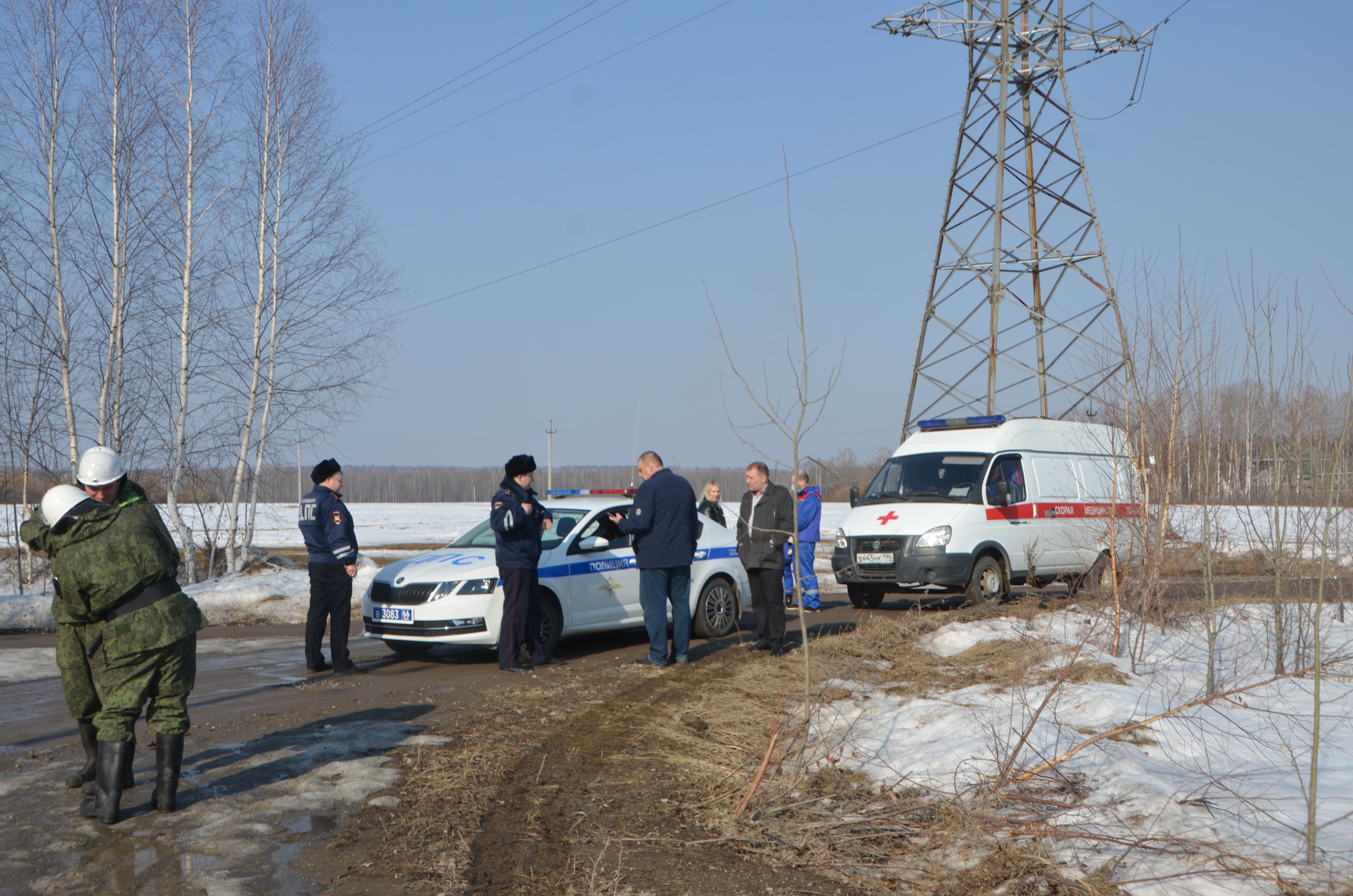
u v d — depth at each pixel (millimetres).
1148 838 4082
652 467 9242
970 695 7016
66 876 4055
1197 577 9000
